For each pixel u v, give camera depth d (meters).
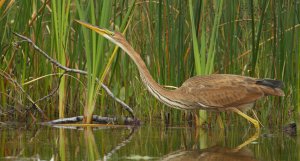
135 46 15.93
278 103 14.83
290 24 14.38
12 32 14.66
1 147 11.71
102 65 14.48
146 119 15.52
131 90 15.98
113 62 15.48
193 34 14.03
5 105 15.14
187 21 15.00
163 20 14.80
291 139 12.91
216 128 14.52
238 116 15.30
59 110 14.98
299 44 14.25
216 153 11.30
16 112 15.14
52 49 14.77
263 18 14.30
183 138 12.98
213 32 14.03
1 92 15.01
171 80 14.80
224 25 14.57
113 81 16.03
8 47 14.80
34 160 10.56
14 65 15.55
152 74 15.21
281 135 13.49
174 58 14.71
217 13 13.98
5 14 14.60
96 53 14.07
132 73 15.78
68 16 14.85
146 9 15.60
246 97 13.72
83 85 14.95
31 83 15.45
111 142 12.38
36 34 14.67
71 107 15.45
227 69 14.83
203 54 14.20
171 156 10.98
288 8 14.33
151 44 15.29
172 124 15.14
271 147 11.93
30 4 14.71
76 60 15.26
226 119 15.47
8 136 12.98
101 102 15.16
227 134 13.61
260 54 15.06
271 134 13.62
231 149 11.73
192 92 13.88
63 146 11.85
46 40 15.60
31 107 15.09
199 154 11.20
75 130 13.91
